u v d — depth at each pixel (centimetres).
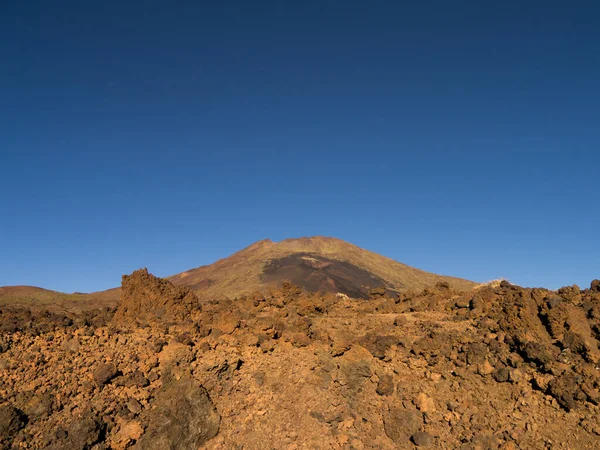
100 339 1859
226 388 1862
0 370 1619
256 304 2502
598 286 2023
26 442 1444
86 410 1580
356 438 1772
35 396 1562
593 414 1573
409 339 2028
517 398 1703
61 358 1730
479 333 1997
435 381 1847
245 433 1772
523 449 1572
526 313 1916
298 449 1744
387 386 1858
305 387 1906
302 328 2103
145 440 1619
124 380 1708
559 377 1664
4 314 2098
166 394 1738
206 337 1995
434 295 2567
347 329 2164
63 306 2970
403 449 1719
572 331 1772
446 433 1706
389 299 2761
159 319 2077
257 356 1969
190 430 1698
